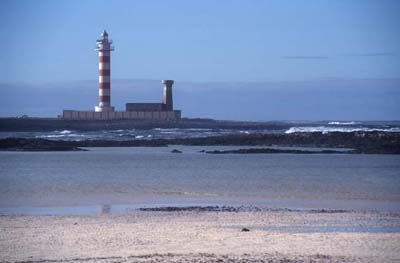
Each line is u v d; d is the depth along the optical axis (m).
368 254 40.22
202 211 63.22
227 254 40.06
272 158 171.88
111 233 48.50
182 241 44.88
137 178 109.12
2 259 39.56
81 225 52.84
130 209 66.44
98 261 38.50
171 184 97.25
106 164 147.75
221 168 134.75
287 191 86.94
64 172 123.12
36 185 95.19
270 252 40.75
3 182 100.50
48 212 64.00
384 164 147.50
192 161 159.25
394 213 61.56
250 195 81.50
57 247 43.06
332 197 78.94
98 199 76.12
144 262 37.84
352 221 55.75
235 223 54.44
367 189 89.62
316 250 41.38
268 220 56.34
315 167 138.00
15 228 51.19
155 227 51.66
